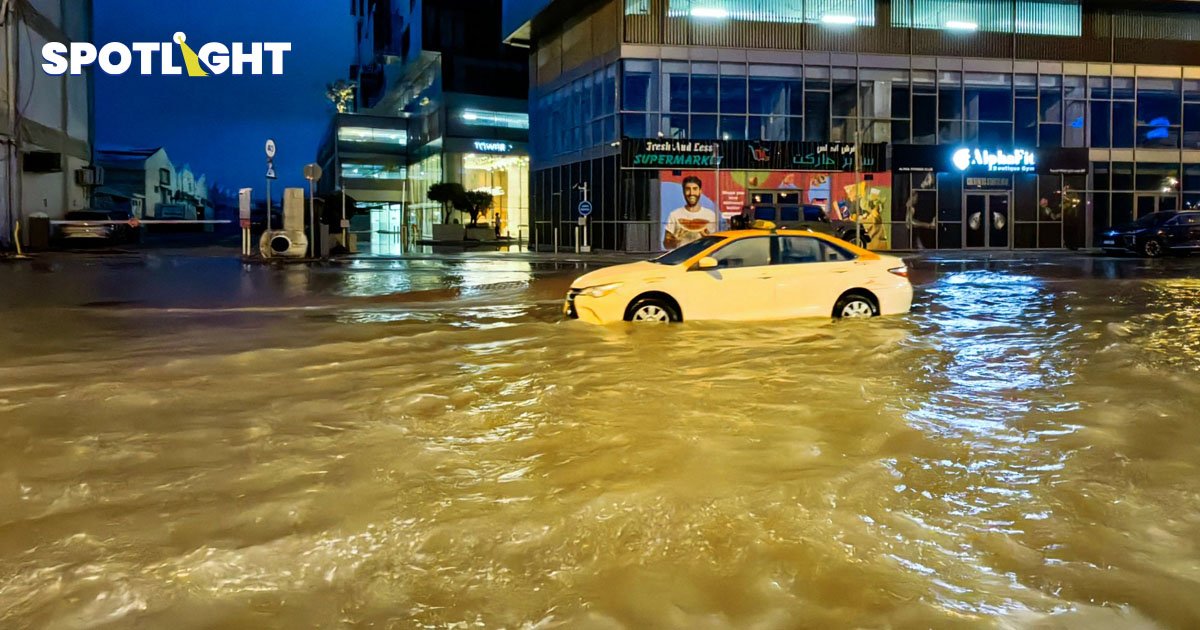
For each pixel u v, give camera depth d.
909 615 3.39
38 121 34.03
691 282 11.77
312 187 28.89
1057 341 10.47
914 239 37.75
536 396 7.27
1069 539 4.13
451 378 8.10
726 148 35.75
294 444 5.80
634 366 8.67
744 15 36.19
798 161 36.28
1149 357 9.27
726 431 6.05
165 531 4.22
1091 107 39.25
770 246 12.13
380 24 76.38
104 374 8.34
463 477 5.06
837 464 5.25
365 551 3.99
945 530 4.23
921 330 11.23
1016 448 5.65
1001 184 38.41
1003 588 3.62
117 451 5.63
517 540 4.11
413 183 67.06
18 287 17.58
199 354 9.52
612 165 36.06
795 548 4.01
